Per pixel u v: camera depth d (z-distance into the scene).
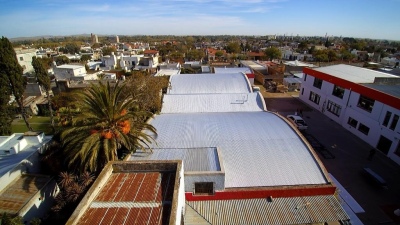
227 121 24.64
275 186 16.53
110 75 61.50
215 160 17.48
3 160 20.91
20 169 19.73
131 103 20.67
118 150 19.48
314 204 16.19
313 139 31.03
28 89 49.91
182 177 14.48
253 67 72.31
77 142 17.47
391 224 17.72
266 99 50.06
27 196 17.67
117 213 11.05
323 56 97.44
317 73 42.97
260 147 19.41
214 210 15.77
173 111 31.80
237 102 33.53
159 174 14.30
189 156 17.91
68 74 62.62
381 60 95.38
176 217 10.56
